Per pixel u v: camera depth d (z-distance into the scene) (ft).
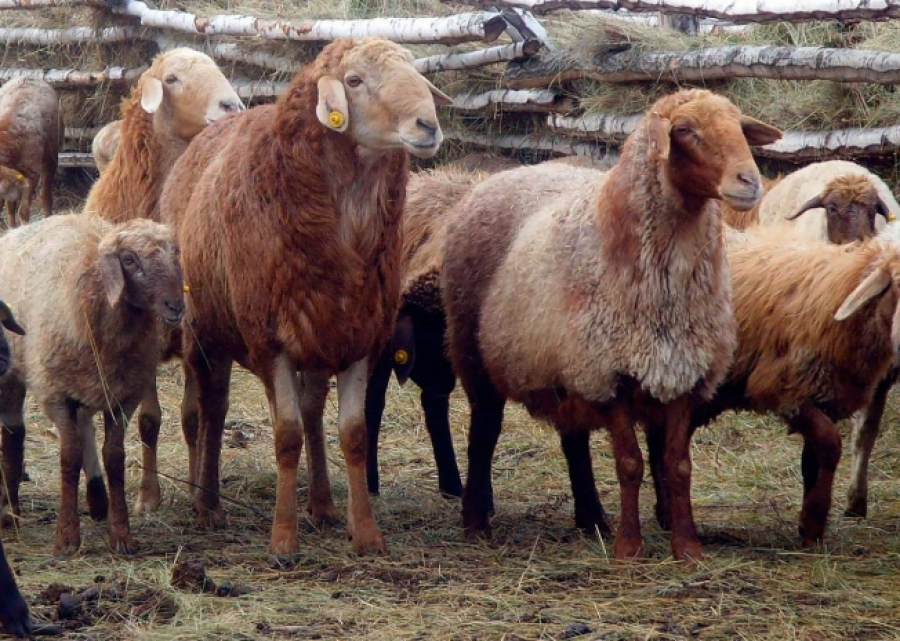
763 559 28.32
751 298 30.45
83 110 72.59
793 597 25.31
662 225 26.84
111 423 29.53
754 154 47.70
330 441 41.65
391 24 55.11
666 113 26.73
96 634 23.29
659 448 32.09
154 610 24.50
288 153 27.84
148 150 38.24
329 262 28.07
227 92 38.45
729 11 44.83
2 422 32.37
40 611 24.62
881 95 43.91
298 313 28.19
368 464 36.86
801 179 42.22
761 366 30.22
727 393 31.40
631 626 23.38
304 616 24.30
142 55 68.69
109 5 67.31
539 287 29.04
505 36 55.57
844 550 29.30
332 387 47.21
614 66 48.55
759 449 39.55
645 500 35.47
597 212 28.04
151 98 37.40
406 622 23.90
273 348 28.81
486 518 31.76
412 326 34.96
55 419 29.48
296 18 61.77
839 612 24.34
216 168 30.71
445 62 54.70
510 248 31.09
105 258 27.94
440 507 35.06
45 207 69.51
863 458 33.19
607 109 49.52
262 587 26.21
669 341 27.20
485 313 31.14
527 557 29.04
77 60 72.54
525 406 30.78
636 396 27.91
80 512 33.55
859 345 28.84
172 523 32.86
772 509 33.94
